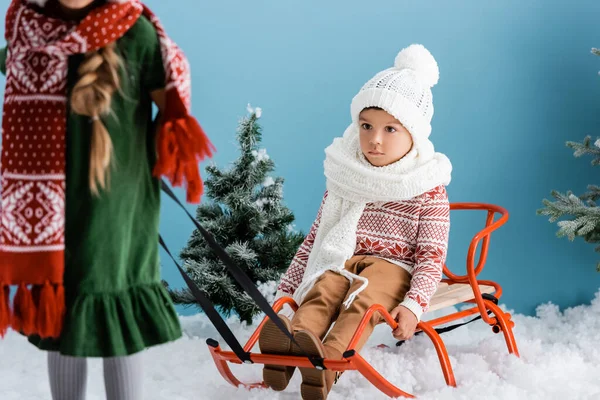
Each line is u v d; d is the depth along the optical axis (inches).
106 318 59.3
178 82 60.8
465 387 93.6
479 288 110.1
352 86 152.7
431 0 152.0
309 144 153.4
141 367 65.2
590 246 157.9
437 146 154.1
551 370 103.0
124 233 60.9
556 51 154.3
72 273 59.6
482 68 153.3
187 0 147.9
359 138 107.6
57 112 59.4
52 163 59.2
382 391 86.3
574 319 150.6
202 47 149.1
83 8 60.4
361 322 87.8
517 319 151.4
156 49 61.9
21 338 120.3
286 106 152.3
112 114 60.1
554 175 156.3
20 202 59.1
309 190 154.3
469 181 155.0
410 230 103.8
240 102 151.1
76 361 64.1
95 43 58.3
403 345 118.3
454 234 156.2
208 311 83.7
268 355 84.4
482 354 110.5
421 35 152.3
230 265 73.3
